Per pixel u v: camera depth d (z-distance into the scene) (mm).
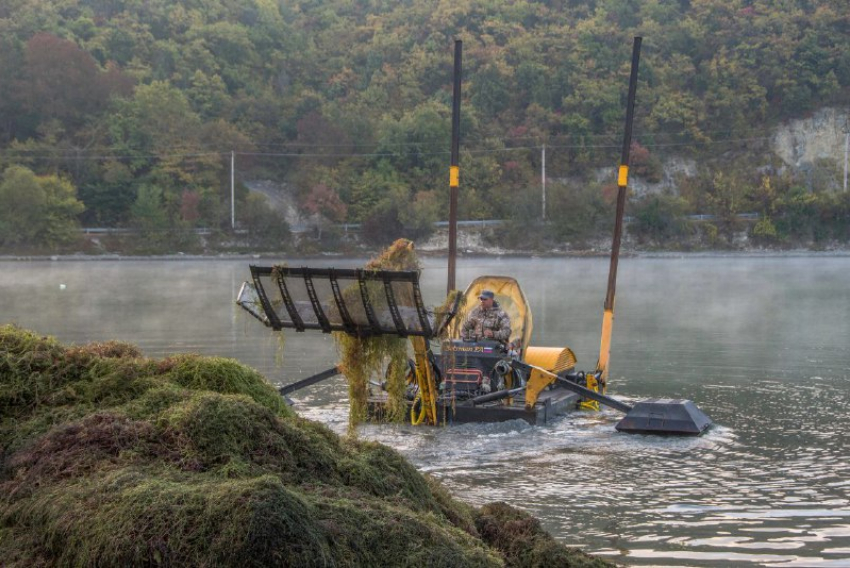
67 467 4969
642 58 128250
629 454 11914
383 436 13031
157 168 101000
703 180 115188
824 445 12336
